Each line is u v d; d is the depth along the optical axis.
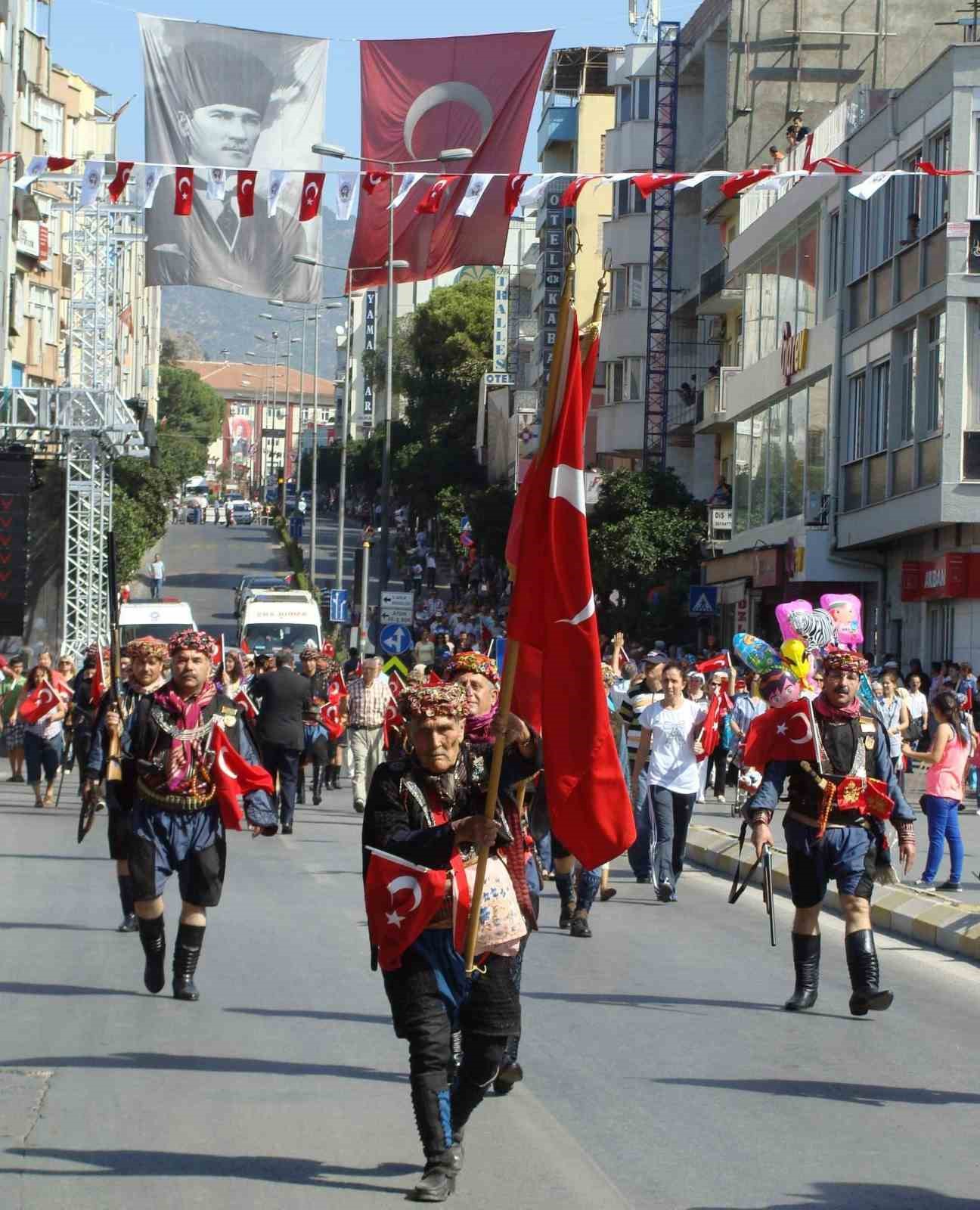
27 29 74.75
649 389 73.81
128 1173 8.16
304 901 18.19
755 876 20.84
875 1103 9.85
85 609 54.09
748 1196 7.96
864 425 44.00
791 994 13.41
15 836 24.77
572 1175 8.24
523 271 113.25
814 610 15.91
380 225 24.81
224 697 12.45
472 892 7.80
